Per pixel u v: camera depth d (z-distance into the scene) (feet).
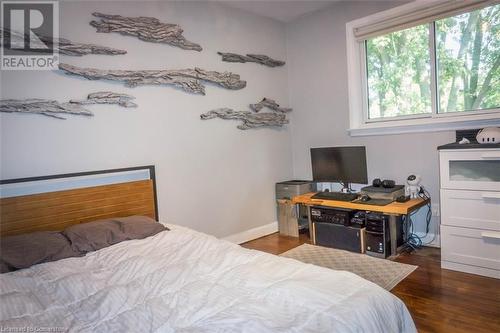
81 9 8.54
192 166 10.82
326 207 11.20
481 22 9.50
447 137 10.05
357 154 11.35
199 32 10.94
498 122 9.01
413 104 11.09
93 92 8.75
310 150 12.83
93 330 3.92
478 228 8.21
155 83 9.80
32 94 7.83
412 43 10.87
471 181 8.22
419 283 8.13
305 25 13.24
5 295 4.98
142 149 9.66
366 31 11.50
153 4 9.86
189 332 3.76
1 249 6.30
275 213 13.60
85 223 7.81
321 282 4.78
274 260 5.81
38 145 7.90
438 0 9.87
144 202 9.52
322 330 3.67
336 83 12.54
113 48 9.06
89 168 8.69
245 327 3.76
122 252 6.72
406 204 9.70
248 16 12.46
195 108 10.87
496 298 7.18
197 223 11.00
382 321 4.26
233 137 12.01
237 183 12.16
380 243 9.96
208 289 4.83
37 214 7.73
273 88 13.42
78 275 5.62
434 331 6.18
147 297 4.75
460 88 10.04
